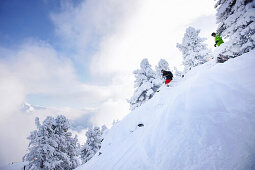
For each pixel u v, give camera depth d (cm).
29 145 1636
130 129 1071
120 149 766
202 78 682
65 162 2022
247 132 312
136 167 443
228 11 778
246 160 258
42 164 1598
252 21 660
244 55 625
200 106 505
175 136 452
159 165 383
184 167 327
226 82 533
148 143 532
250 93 418
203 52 2052
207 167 293
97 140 2583
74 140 2561
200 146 355
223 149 310
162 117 622
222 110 429
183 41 2283
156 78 2455
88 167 1105
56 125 1980
